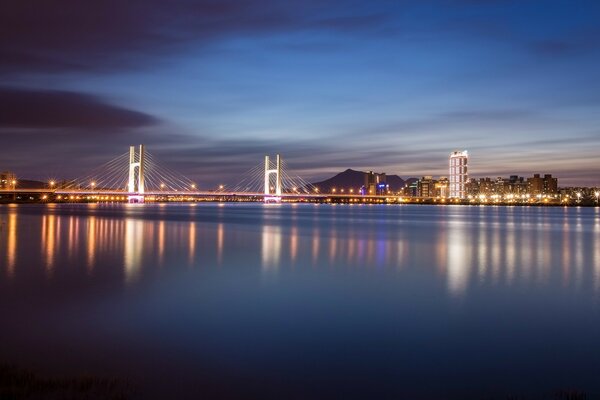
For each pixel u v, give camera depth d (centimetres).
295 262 3747
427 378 1398
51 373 1356
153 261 3650
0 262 3466
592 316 2084
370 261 3875
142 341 1658
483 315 2094
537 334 1816
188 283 2752
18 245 4612
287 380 1364
